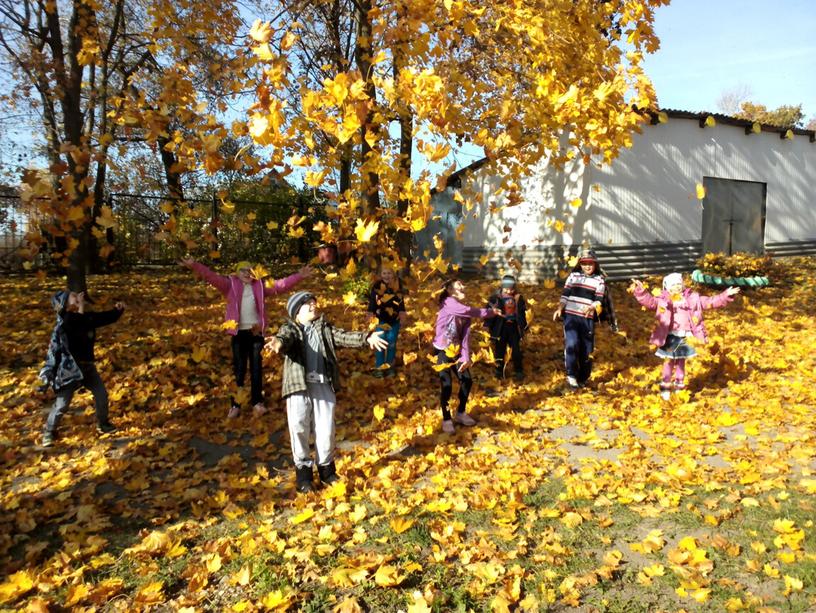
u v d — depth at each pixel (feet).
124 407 22.48
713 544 11.94
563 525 13.15
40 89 36.29
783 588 10.44
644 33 21.20
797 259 59.52
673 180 52.85
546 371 28.14
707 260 48.91
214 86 25.36
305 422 15.46
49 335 30.99
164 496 15.29
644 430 19.74
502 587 10.71
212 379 25.68
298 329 15.56
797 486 14.49
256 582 11.12
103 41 39.34
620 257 49.32
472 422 20.70
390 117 17.04
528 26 21.76
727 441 18.45
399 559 11.76
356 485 15.65
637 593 10.57
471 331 33.47
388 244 17.53
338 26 35.45
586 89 21.59
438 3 16.51
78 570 11.57
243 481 15.87
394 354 26.73
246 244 61.72
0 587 10.91
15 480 16.66
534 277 51.26
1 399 22.80
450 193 60.85
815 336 32.65
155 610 10.52
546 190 50.47
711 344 30.91
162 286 46.96
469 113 22.08
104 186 50.47
